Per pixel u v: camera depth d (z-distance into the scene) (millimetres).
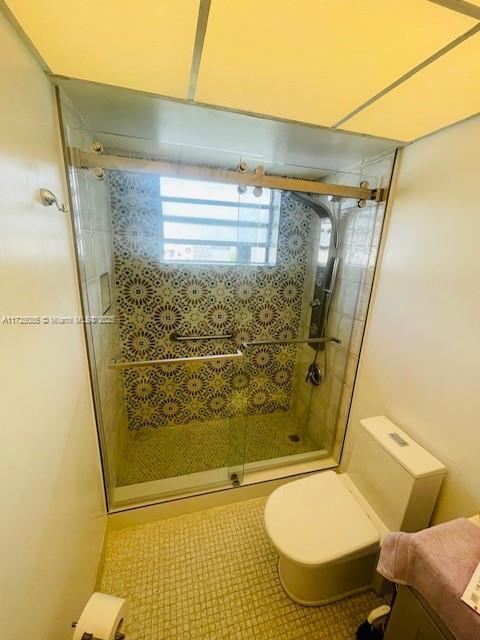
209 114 1111
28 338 700
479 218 1013
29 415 690
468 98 887
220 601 1229
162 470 1857
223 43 692
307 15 587
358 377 1703
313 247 2047
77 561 1012
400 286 1379
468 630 637
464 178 1059
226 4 570
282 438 2236
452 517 1136
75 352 1066
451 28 603
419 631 789
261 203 1799
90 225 1269
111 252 1691
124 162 1229
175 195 1684
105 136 1218
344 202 1688
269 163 1465
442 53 689
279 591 1271
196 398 2236
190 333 2045
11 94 654
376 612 1051
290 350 2326
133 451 2033
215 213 1803
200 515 1636
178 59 768
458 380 1100
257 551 1440
